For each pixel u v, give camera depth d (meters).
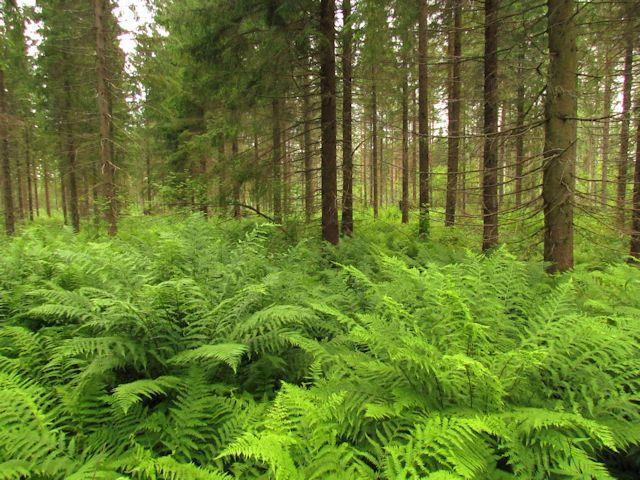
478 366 2.28
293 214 9.52
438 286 3.53
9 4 9.32
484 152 8.23
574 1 5.59
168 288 3.33
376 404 2.48
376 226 12.95
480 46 13.05
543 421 2.19
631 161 10.46
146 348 3.14
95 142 14.22
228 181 9.04
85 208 20.64
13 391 2.53
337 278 5.26
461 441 1.99
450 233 10.02
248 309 3.79
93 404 2.76
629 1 6.12
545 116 5.91
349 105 10.01
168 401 2.97
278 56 8.12
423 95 12.11
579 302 4.26
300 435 2.34
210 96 9.26
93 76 13.87
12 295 4.58
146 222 12.56
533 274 5.09
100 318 3.22
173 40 12.63
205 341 3.37
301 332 3.74
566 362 2.87
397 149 26.80
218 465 2.32
